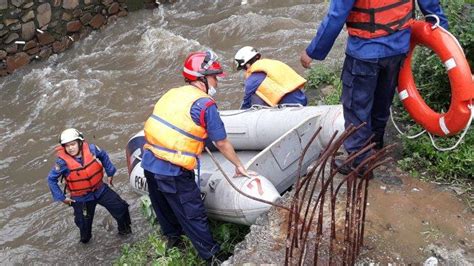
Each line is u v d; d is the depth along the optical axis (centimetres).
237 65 564
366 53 356
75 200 536
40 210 627
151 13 1080
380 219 381
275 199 416
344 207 388
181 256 462
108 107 810
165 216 465
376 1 344
